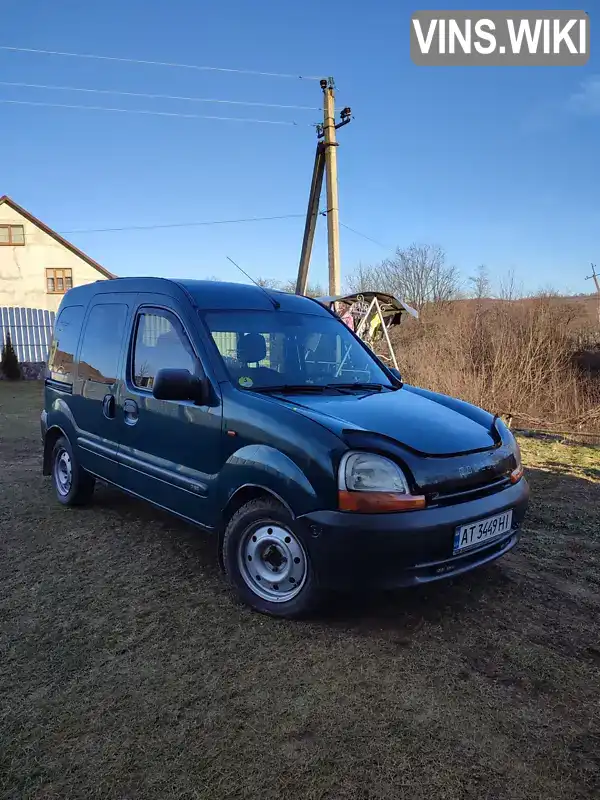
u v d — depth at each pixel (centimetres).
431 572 293
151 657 288
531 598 354
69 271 2958
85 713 246
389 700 255
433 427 333
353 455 290
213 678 271
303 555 310
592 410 1048
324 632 311
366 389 406
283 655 289
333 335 449
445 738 232
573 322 1291
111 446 449
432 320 1524
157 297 420
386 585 286
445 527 290
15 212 2880
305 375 399
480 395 1130
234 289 429
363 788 206
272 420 319
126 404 428
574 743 231
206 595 354
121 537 456
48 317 2356
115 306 467
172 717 244
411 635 309
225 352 370
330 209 1589
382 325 1294
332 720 242
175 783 208
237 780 210
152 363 411
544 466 713
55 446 556
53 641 303
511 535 340
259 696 257
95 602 347
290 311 437
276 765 217
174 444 379
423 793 205
